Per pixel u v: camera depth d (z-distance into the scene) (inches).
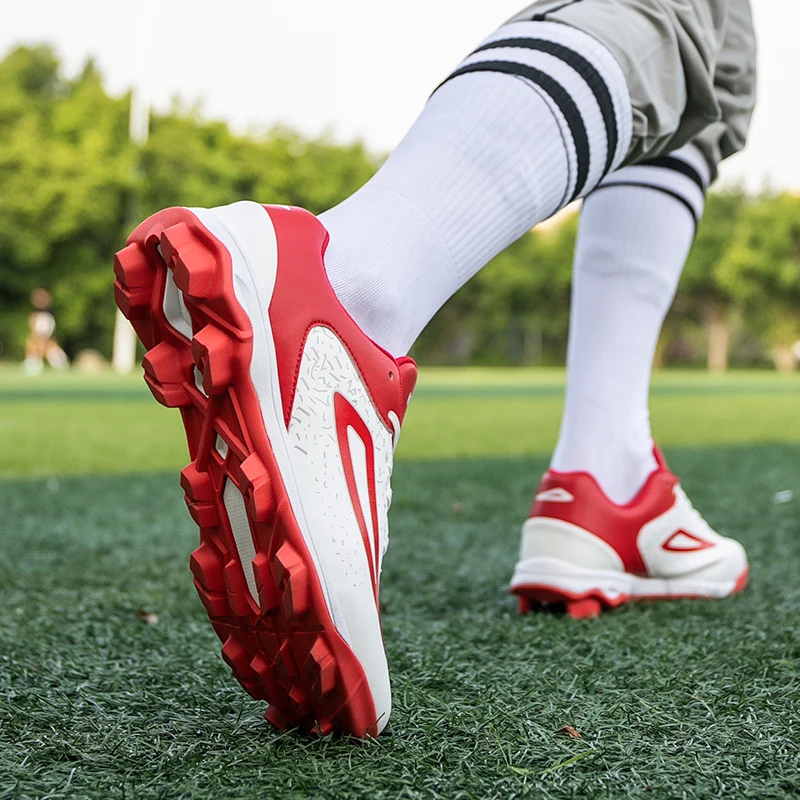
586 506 48.3
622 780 24.9
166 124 959.0
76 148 898.7
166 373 26.7
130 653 40.0
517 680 34.6
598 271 50.2
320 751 26.9
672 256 50.4
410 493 109.3
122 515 89.3
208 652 39.9
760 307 1229.1
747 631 43.9
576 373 50.9
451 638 42.6
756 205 1251.8
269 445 25.6
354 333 28.4
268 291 26.0
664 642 41.1
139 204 903.1
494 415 272.5
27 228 868.6
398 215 30.5
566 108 32.3
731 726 29.3
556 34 33.0
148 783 24.5
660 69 35.0
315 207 1040.8
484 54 33.4
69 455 150.6
